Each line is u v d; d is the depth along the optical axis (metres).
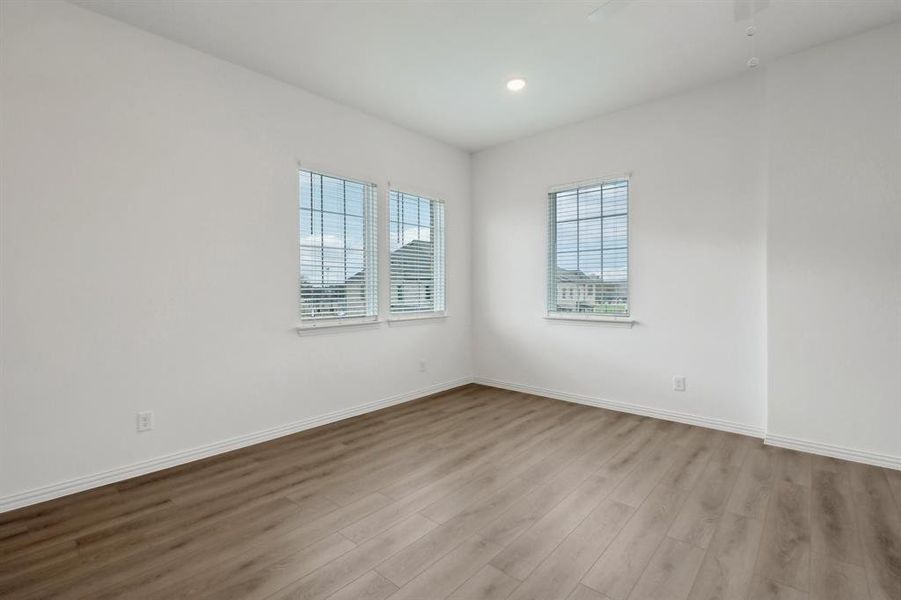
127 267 2.60
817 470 2.65
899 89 2.62
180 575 1.71
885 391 2.69
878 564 1.75
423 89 3.47
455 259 4.88
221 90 2.99
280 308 3.32
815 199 2.88
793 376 2.97
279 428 3.32
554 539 1.95
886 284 2.67
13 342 2.23
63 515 2.18
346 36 2.74
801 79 2.92
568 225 4.28
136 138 2.62
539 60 3.04
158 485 2.51
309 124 3.50
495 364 4.91
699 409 3.52
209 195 2.94
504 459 2.88
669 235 3.63
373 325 4.02
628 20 2.59
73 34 2.40
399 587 1.64
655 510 2.20
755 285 3.25
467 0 2.40
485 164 4.92
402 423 3.65
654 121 3.69
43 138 2.31
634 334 3.85
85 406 2.46
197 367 2.89
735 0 2.40
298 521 2.12
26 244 2.27
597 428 3.48
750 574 1.70
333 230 3.70
